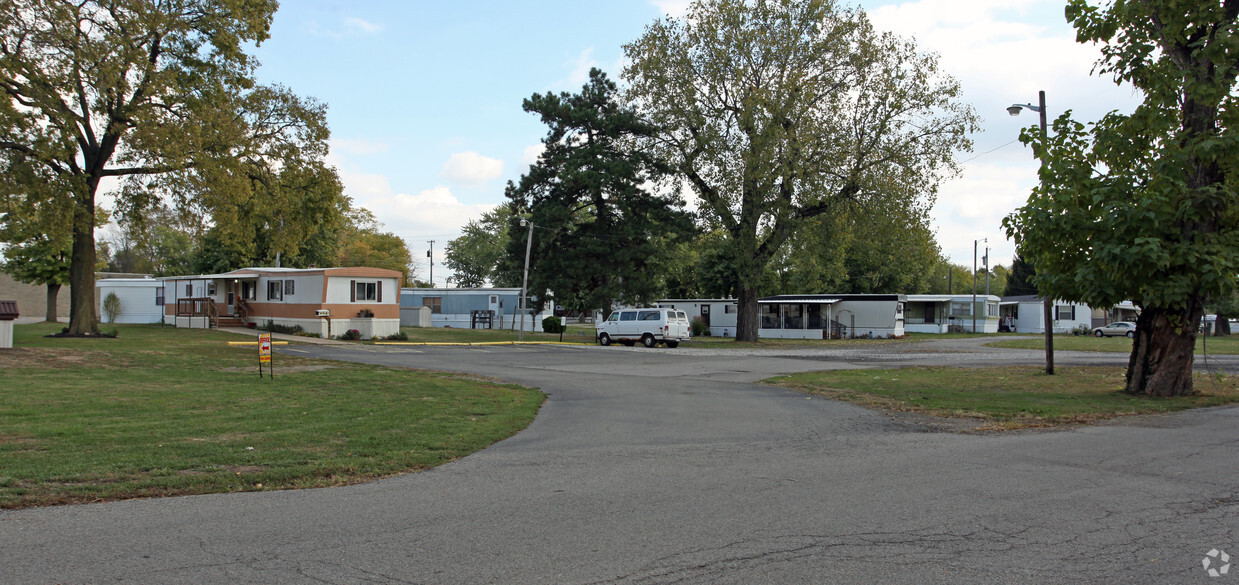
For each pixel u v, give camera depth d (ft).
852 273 218.18
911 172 108.68
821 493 21.42
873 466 25.41
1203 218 41.65
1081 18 46.16
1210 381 55.31
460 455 27.43
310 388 47.21
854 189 113.19
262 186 87.30
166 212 86.17
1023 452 27.99
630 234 126.82
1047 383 55.72
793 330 157.89
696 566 15.11
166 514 18.72
